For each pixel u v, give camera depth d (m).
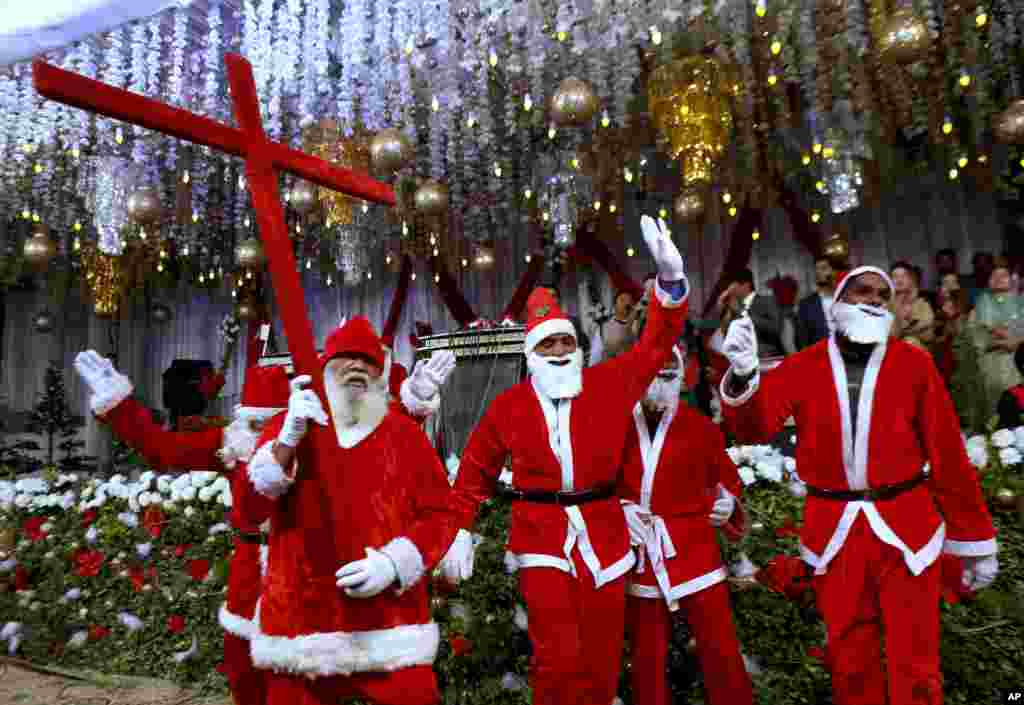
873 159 7.63
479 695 2.73
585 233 8.63
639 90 7.17
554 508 2.27
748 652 2.63
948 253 7.34
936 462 2.02
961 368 4.11
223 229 10.52
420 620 1.87
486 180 8.47
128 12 5.48
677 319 2.37
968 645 2.46
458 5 5.35
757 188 8.03
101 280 10.53
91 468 10.48
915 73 6.16
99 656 3.72
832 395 2.11
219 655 3.43
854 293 2.16
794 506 2.99
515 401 2.44
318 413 1.67
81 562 3.93
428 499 1.97
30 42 5.49
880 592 1.97
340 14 6.02
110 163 7.63
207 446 2.34
